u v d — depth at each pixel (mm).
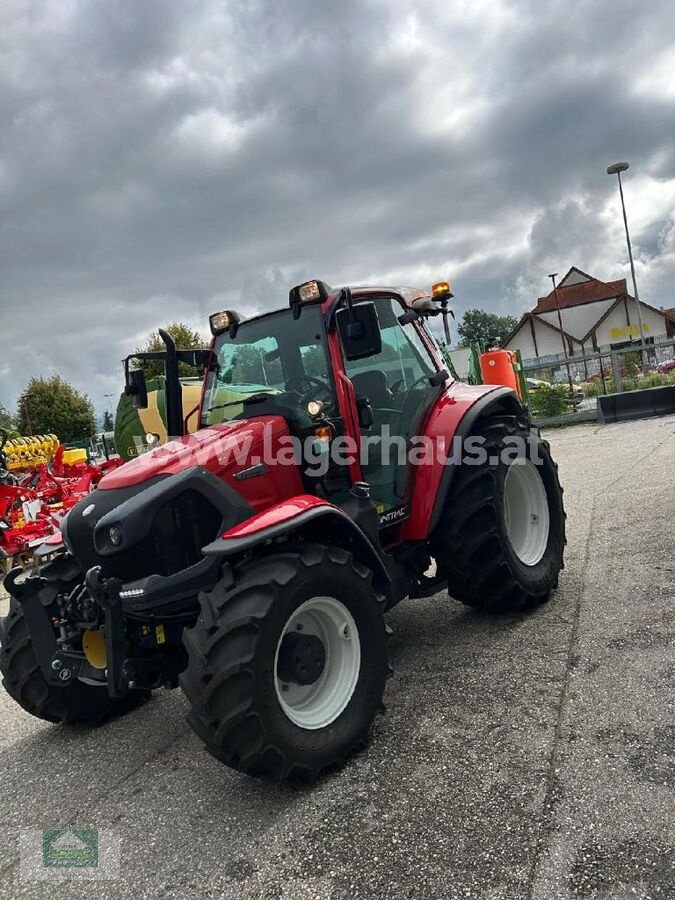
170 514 3105
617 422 14180
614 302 50656
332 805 2723
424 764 2877
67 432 41844
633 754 2648
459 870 2227
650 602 4129
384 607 3377
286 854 2484
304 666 2982
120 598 2994
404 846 2393
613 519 6211
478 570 4180
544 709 3119
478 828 2404
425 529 4012
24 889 2578
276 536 2883
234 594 2809
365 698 3104
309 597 2922
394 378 4234
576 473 8922
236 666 2662
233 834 2676
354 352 3479
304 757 2816
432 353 4652
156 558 3088
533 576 4367
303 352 3812
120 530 3014
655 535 5484
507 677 3518
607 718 2939
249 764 2717
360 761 2998
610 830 2268
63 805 3150
